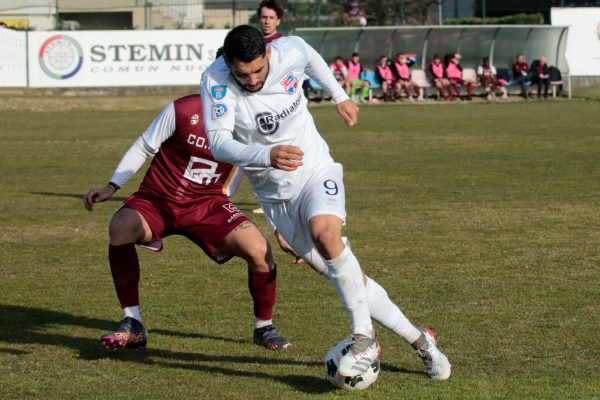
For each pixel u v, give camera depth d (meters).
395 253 18.39
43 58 76.12
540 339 12.27
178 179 12.50
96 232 21.66
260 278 12.12
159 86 79.50
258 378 10.84
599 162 34.06
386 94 76.56
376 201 25.59
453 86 77.56
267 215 11.21
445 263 17.38
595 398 9.90
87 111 68.50
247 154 9.94
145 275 16.84
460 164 34.41
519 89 82.62
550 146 40.41
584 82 86.19
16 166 35.62
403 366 11.21
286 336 12.68
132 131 51.62
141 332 11.88
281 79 10.57
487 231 20.70
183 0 95.56
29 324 13.52
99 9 94.44
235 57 9.94
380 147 41.50
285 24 90.69
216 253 12.57
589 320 13.18
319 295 15.11
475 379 10.61
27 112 67.44
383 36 79.62
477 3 97.69
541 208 23.88
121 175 12.61
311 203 10.46
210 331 13.08
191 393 10.30
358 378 10.14
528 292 14.96
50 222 23.06
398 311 10.52
